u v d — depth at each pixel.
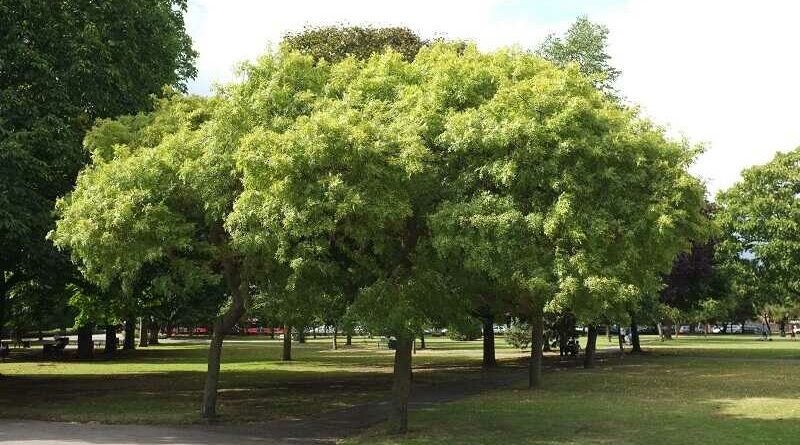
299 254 11.40
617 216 11.69
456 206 11.02
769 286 37.91
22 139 17.45
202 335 96.38
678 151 12.35
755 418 15.15
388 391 22.25
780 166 36.41
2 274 25.42
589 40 38.00
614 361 36.22
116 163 13.49
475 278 12.55
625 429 13.77
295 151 10.83
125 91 20.45
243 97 13.76
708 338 83.31
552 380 25.09
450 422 14.88
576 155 11.28
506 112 11.24
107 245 12.95
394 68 13.55
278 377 28.19
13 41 18.52
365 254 12.98
